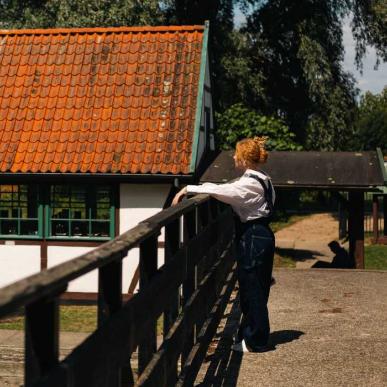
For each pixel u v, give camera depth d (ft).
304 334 24.17
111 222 60.54
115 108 63.00
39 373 7.82
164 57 65.82
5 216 61.67
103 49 67.00
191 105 62.39
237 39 107.24
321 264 54.85
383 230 106.22
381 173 58.54
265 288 21.22
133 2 96.37
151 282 13.55
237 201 19.93
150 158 59.52
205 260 23.17
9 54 67.67
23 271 61.41
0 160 60.44
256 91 107.65
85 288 59.98
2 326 45.09
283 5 112.88
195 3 110.73
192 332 18.86
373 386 19.06
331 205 135.95
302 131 115.96
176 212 15.71
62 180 60.44
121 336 10.85
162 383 14.10
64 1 97.25
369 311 27.84
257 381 19.25
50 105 63.82
